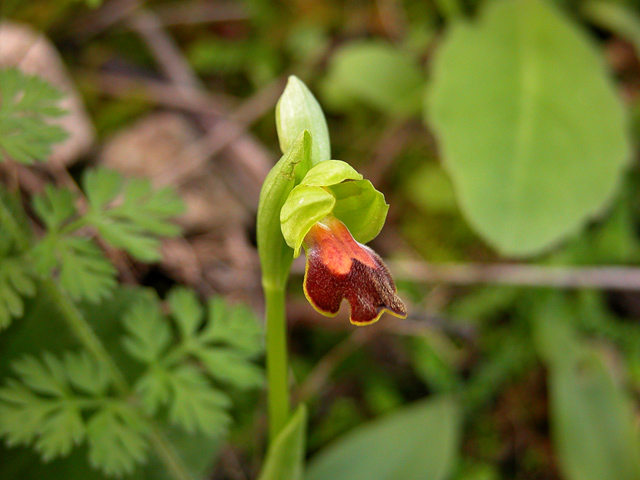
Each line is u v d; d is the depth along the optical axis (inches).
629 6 8.3
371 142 7.4
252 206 6.4
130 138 6.5
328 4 8.1
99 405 3.8
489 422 5.7
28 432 3.6
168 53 7.4
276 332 3.6
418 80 7.4
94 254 4.0
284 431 3.6
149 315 4.0
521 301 6.2
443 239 6.6
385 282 3.2
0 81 3.7
